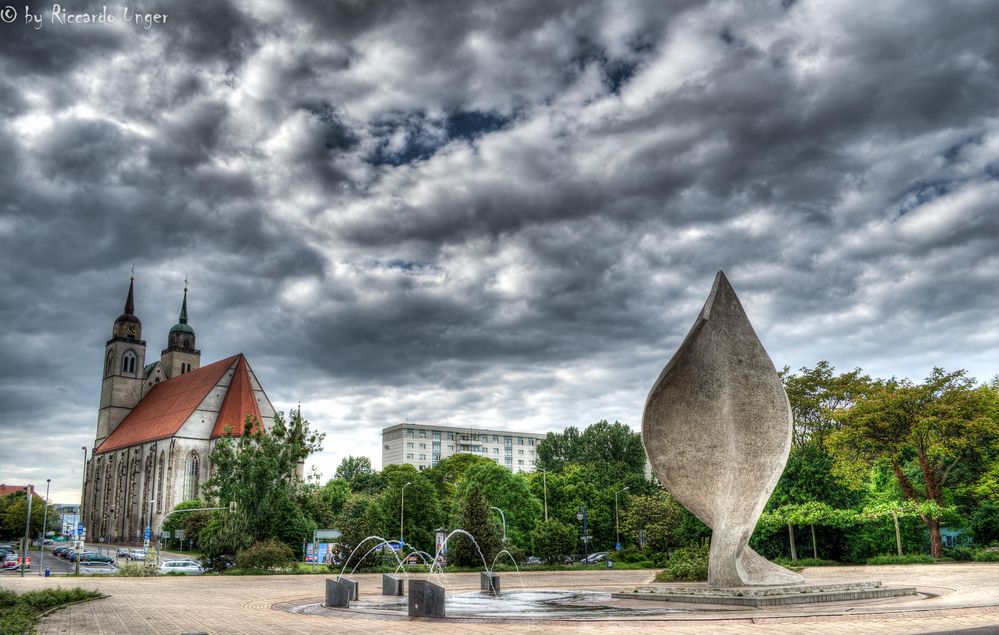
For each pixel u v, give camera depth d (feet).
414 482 224.12
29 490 208.85
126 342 454.81
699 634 39.29
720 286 67.82
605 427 377.50
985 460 158.20
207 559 176.65
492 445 585.22
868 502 161.68
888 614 46.68
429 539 214.28
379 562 161.27
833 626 41.57
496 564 164.86
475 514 166.40
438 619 52.70
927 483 151.02
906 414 146.92
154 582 126.31
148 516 363.15
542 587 97.40
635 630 42.45
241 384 373.81
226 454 194.70
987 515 169.68
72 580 136.98
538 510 245.86
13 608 59.72
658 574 111.86
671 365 66.85
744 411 65.67
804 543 155.22
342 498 298.35
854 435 150.92
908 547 163.02
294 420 204.54
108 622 54.39
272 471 190.08
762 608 54.29
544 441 395.96
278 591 96.68
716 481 65.67
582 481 268.62
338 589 65.41
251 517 183.73
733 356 66.44
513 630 44.24
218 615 59.72
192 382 396.98
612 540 246.68
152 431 384.88
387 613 58.34
